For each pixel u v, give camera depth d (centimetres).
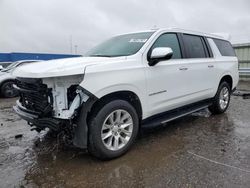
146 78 384
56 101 319
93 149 335
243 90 1017
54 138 446
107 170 325
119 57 369
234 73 629
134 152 379
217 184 283
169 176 305
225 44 624
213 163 336
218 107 588
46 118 322
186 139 432
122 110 357
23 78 342
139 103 385
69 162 350
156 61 392
